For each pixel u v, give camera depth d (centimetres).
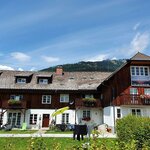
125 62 3347
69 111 3984
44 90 4041
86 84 4166
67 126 3338
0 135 2298
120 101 3284
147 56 3438
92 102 3894
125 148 577
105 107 3728
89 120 3903
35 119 3975
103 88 3950
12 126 3856
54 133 2808
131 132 1099
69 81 4262
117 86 3381
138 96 3234
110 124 3328
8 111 3978
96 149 566
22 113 3975
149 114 3259
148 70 3481
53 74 4453
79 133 1795
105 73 4584
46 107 4025
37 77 4188
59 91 4044
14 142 1712
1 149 895
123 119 1309
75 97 4078
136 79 3450
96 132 652
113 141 608
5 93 4072
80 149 594
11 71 4516
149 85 3438
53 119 3950
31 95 4075
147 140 979
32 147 697
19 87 4034
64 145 1573
